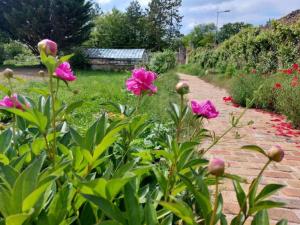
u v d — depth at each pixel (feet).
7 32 92.43
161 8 147.02
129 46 135.64
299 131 18.98
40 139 4.65
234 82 33.91
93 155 3.99
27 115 4.12
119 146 6.25
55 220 3.22
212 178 4.58
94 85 39.04
